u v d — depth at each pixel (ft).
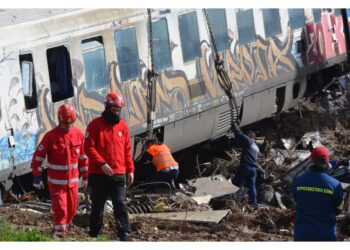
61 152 62.03
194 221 74.33
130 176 62.03
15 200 81.61
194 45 100.58
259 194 94.32
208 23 97.14
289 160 105.91
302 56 116.37
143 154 88.53
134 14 93.61
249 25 108.06
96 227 62.18
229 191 88.17
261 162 102.94
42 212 75.66
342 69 126.31
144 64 94.32
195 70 100.48
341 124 118.83
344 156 109.91
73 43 87.25
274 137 114.32
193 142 103.09
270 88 111.04
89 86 88.84
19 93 82.38
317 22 118.93
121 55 92.07
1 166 80.94
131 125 92.53
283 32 112.98
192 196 86.84
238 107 106.32
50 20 86.07
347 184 88.84
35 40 83.87
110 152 60.54
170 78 97.30
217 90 102.78
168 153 88.38
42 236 59.11
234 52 105.60
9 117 81.61
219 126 105.09
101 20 90.17
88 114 88.48
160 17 96.48
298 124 116.98
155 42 96.02
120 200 61.11
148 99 92.94
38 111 84.07
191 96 99.66
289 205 94.32
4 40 81.41
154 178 87.61
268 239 70.74
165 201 82.69
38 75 84.07
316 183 54.19
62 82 87.40
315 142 113.91
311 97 123.34
